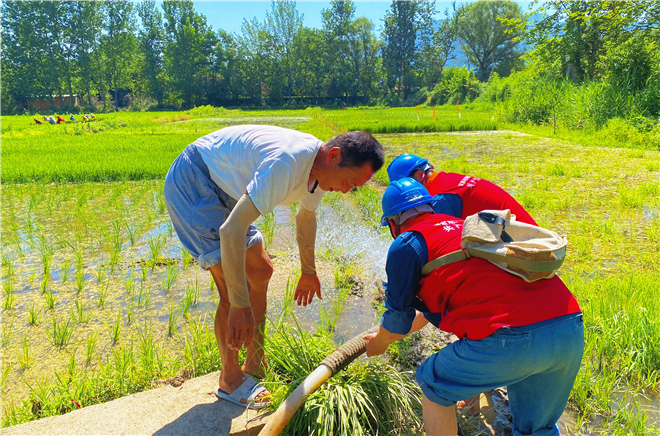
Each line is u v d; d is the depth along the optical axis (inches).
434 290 82.0
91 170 443.8
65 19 2733.8
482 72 3080.7
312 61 2940.5
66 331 152.0
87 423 95.7
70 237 264.2
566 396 83.5
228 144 95.2
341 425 96.5
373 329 111.5
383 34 3053.6
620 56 711.7
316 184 96.3
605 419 108.8
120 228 279.9
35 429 93.9
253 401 101.5
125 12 2876.5
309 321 161.9
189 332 157.1
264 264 105.1
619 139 600.1
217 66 2947.8
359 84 3043.8
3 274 209.6
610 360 127.0
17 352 145.9
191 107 2881.4
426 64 3107.8
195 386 110.3
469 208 119.8
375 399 105.3
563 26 914.7
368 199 327.0
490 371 75.5
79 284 193.9
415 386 110.6
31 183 413.1
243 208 84.7
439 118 1206.9
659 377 121.3
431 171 129.6
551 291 76.5
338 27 3004.4
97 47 2800.2
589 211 290.5
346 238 254.7
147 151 594.9
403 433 101.7
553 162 466.6
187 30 2765.7
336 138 92.7
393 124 944.3
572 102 770.2
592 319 143.3
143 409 101.0
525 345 72.6
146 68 2972.4
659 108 646.5
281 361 113.0
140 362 133.2
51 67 2657.5
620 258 213.5
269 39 2893.7
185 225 97.7
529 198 307.3
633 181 369.7
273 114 1829.5
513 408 89.5
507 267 75.7
